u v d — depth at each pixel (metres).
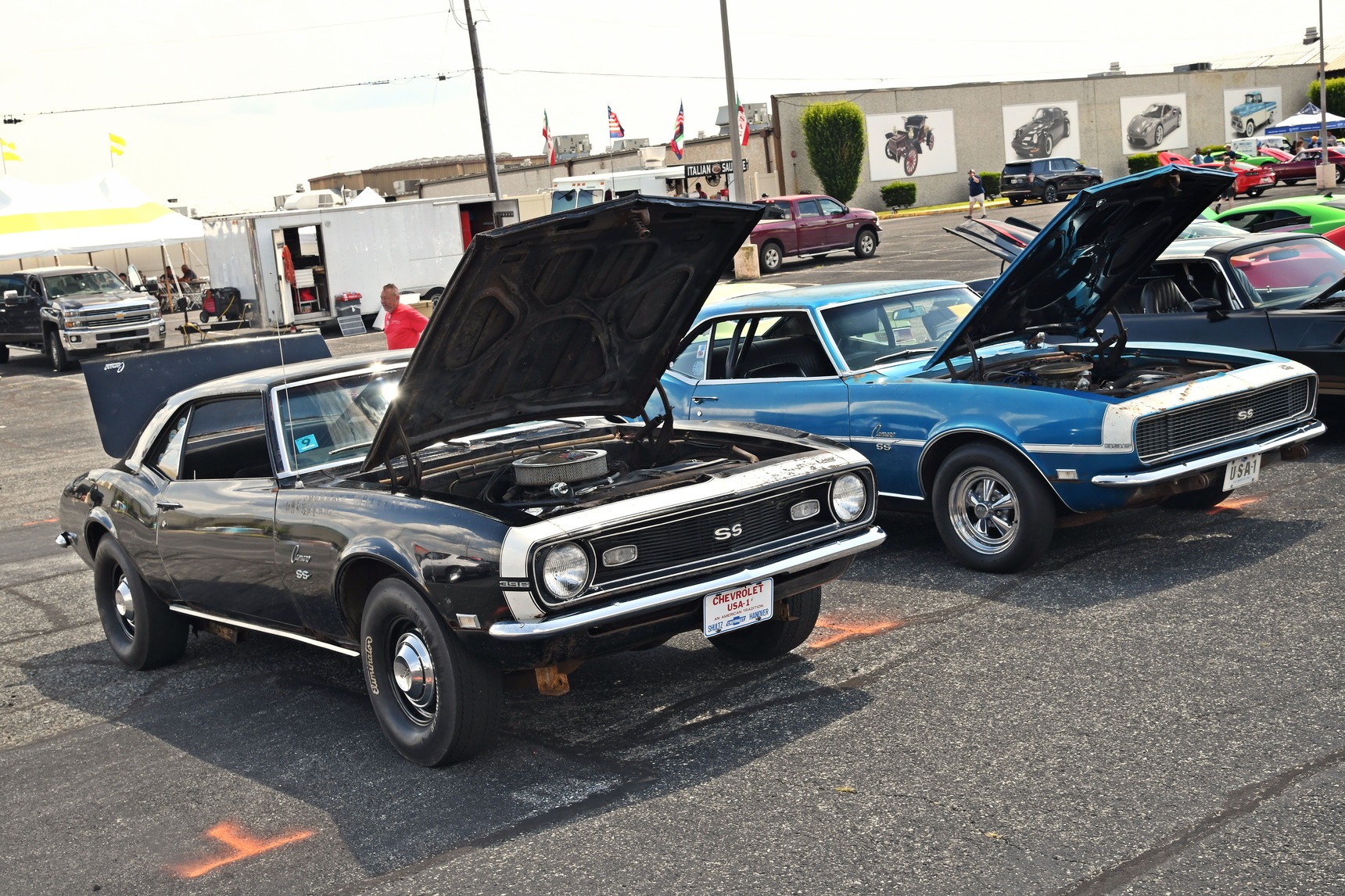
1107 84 57.94
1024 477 6.22
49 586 8.43
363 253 27.97
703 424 5.81
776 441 5.34
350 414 5.45
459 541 4.32
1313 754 3.98
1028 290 6.56
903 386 6.77
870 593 6.37
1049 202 46.59
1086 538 7.02
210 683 6.01
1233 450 6.30
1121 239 6.49
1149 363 7.20
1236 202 37.59
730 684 5.22
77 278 26.59
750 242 31.38
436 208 29.09
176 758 5.03
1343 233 12.92
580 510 4.36
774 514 4.75
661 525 4.42
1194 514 7.29
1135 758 4.08
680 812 4.02
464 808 4.24
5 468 14.18
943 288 7.97
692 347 7.99
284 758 4.89
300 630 5.23
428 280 29.05
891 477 6.89
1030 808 3.80
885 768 4.20
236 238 27.47
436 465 5.27
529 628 4.15
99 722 5.60
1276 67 62.31
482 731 4.50
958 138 54.84
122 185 28.41
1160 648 5.10
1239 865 3.35
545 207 41.78
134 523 5.96
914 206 53.47
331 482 5.13
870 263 31.22
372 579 4.88
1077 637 5.34
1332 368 8.11
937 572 6.65
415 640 4.59
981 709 4.64
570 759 4.58
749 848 3.72
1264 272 8.92
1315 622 5.20
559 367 5.15
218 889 3.84
